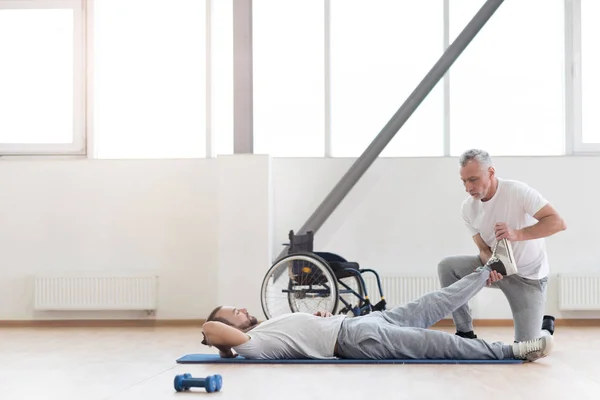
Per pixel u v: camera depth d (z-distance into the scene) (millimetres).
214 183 6398
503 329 5762
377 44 6344
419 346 3549
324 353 3602
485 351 3570
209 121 6453
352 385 2953
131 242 6438
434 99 6266
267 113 6445
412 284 6043
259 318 5934
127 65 6555
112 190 6465
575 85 6160
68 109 6598
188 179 6422
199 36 6492
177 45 6512
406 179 6219
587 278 5953
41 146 6594
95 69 6562
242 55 5961
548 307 6078
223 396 2768
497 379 3084
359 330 3566
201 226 6395
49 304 6336
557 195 6117
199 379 2881
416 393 2775
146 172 6445
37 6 6570
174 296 6383
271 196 6121
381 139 5934
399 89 6320
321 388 2895
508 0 6234
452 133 6262
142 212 6441
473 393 2773
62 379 3373
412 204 6215
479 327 5953
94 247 6465
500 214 3885
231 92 6496
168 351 4438
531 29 6223
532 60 6223
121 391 2980
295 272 5051
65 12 6574
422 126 6285
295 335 3619
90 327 6219
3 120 6645
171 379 3275
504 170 6152
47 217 6504
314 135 6406
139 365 3799
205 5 6477
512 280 3908
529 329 3871
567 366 3488
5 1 6578
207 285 6371
